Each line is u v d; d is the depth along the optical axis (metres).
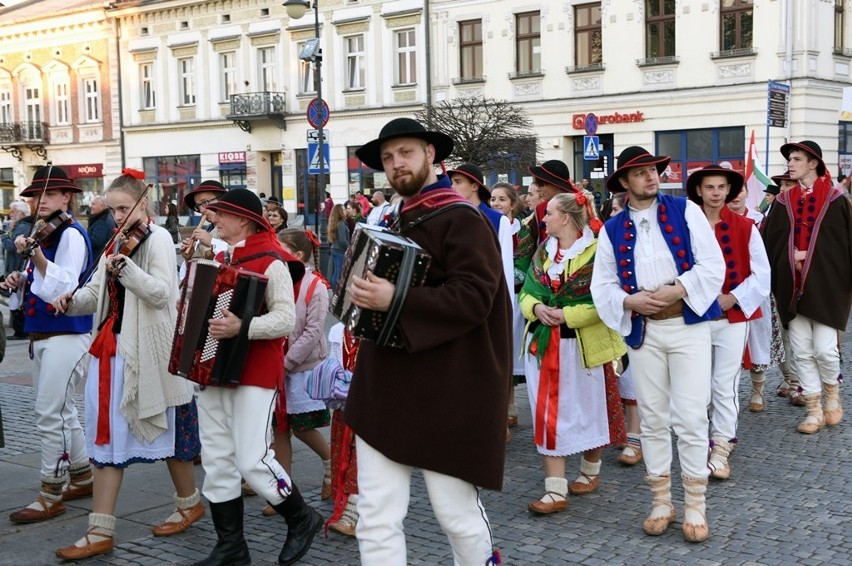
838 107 26.34
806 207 7.43
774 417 8.01
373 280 3.32
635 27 27.77
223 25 37.97
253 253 4.76
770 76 25.59
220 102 38.44
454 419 3.48
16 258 13.24
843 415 7.95
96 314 5.07
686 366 4.99
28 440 7.68
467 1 31.17
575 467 6.61
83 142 42.97
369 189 34.66
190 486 5.34
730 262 6.21
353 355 5.44
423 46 32.44
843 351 11.09
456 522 3.60
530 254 7.02
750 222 6.25
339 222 17.67
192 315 4.56
